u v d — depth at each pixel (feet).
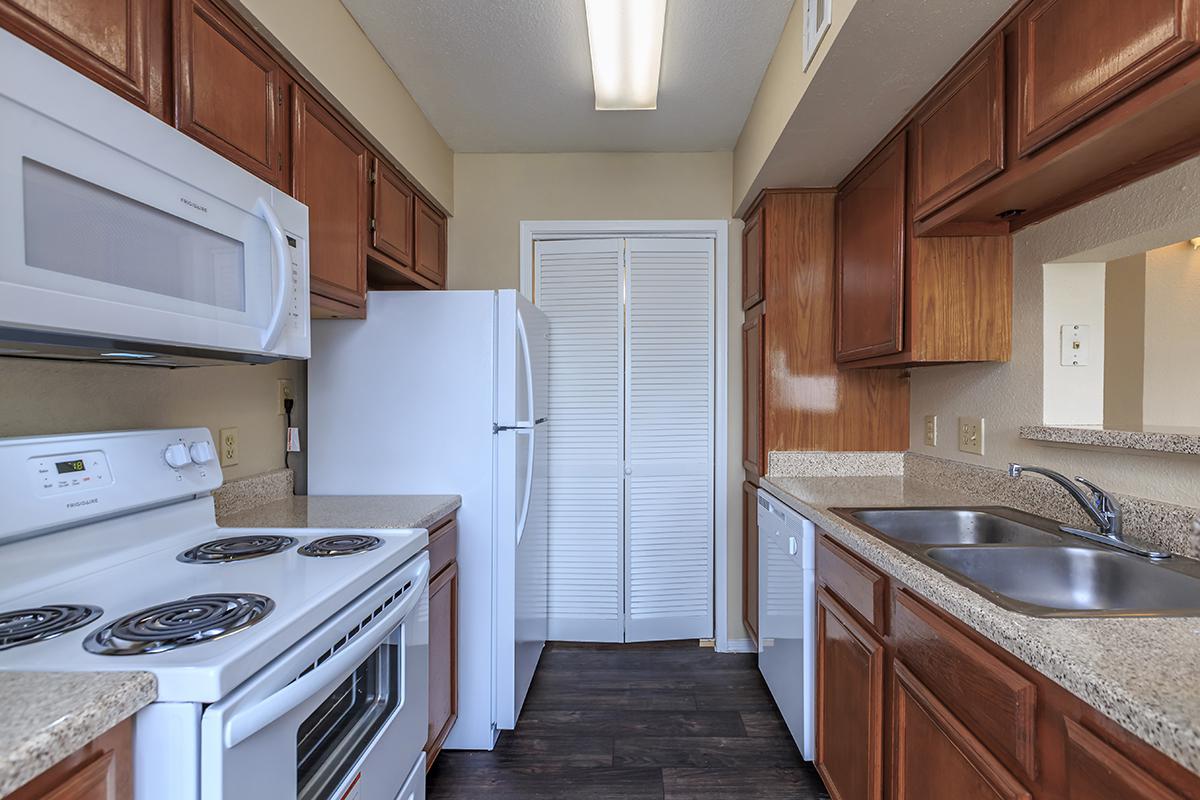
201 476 4.21
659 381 8.68
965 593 2.97
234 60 3.86
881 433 7.29
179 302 2.97
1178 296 5.02
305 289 4.13
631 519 8.63
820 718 5.23
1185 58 2.61
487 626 6.08
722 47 5.94
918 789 3.41
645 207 8.55
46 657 2.27
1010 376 5.17
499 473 6.11
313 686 2.73
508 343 6.12
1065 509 4.46
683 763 5.76
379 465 6.13
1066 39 3.32
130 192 2.67
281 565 3.59
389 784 3.85
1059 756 2.28
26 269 2.21
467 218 8.63
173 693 2.17
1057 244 4.56
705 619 8.70
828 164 6.49
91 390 3.89
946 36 4.13
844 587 4.62
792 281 7.32
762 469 7.34
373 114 5.86
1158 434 3.60
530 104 7.14
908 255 5.35
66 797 1.85
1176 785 1.77
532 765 5.75
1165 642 2.31
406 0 5.22
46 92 2.28
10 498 2.92
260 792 2.45
